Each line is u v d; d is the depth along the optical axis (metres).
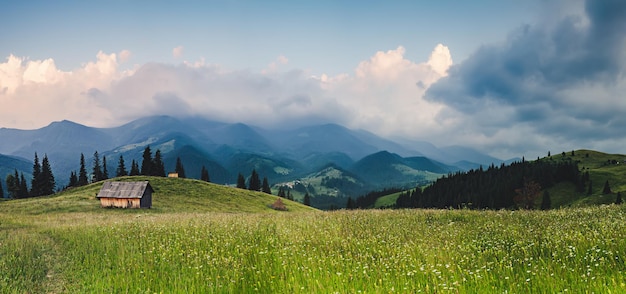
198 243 16.02
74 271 13.66
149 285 10.91
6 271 13.39
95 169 145.38
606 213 16.91
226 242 15.53
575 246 10.40
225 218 26.66
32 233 25.05
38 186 131.00
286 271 10.59
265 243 15.02
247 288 9.54
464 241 13.16
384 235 14.95
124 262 13.95
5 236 22.73
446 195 183.88
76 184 146.00
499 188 162.38
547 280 7.87
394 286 8.45
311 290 8.60
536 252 10.62
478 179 192.38
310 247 13.57
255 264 11.84
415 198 199.88
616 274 7.76
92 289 11.33
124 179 92.94
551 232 12.83
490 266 9.67
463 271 9.22
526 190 118.81
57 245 19.30
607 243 10.05
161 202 72.88
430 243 13.07
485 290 7.78
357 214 24.05
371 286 8.45
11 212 55.59
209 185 98.44
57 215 50.00
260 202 93.06
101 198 64.19
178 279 11.36
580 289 7.25
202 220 25.45
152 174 139.88
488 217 19.14
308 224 19.89
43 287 12.00
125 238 18.89
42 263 15.01
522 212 20.59
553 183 159.50
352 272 9.77
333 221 20.55
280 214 30.98
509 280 8.28
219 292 9.73
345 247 13.09
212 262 12.48
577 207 21.08
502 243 12.16
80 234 21.69
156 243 16.80
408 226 17.55
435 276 8.70
